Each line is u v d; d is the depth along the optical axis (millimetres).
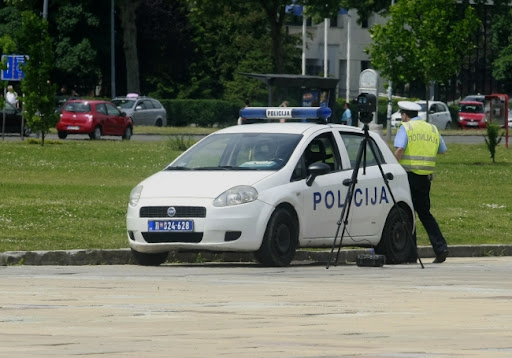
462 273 28109
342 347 11289
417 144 37219
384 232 36094
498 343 11555
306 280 24266
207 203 31719
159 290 20266
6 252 34000
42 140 101750
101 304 16984
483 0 154625
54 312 15555
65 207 48688
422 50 101375
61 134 123250
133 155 91875
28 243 37094
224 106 180625
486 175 84500
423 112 178000
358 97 33969
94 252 35344
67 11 182375
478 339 11945
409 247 36969
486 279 24766
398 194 36719
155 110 159250
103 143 106625
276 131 34750
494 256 43688
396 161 37281
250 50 197250
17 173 74062
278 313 15445
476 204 61875
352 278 25312
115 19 193375
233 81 196250
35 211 46531
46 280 23516
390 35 102312
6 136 123062
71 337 12203
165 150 98250
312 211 33531
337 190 34375
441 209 58000
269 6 159625
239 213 31656
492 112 129250
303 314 15266
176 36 196750
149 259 33531
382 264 32969
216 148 34562
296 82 105938
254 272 28672
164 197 32250
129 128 127750
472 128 185750
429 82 103188
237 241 31656
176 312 15555
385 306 16578
